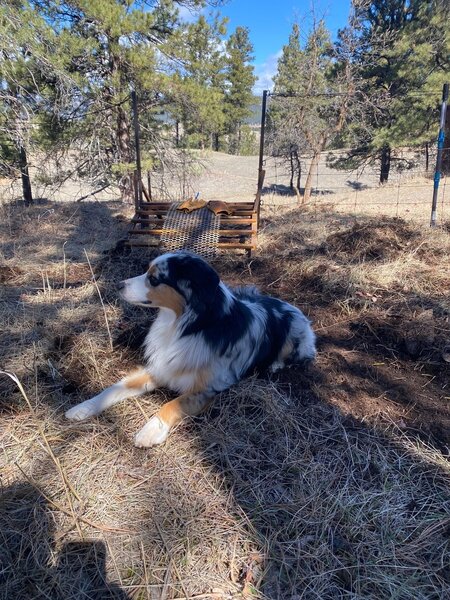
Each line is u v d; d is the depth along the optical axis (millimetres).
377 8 16781
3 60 8242
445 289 4770
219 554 1958
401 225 6840
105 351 3543
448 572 1917
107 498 2209
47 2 9328
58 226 8219
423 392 3143
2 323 3920
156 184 12859
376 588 1846
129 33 9227
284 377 3242
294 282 5168
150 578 1856
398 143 14930
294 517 2139
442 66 15055
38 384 3055
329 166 18641
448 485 2348
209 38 10508
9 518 2076
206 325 2816
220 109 11094
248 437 2654
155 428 2588
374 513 2170
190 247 6062
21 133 8828
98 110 10227
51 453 2121
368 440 2662
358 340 3848
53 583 1820
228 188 21000
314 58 12531
